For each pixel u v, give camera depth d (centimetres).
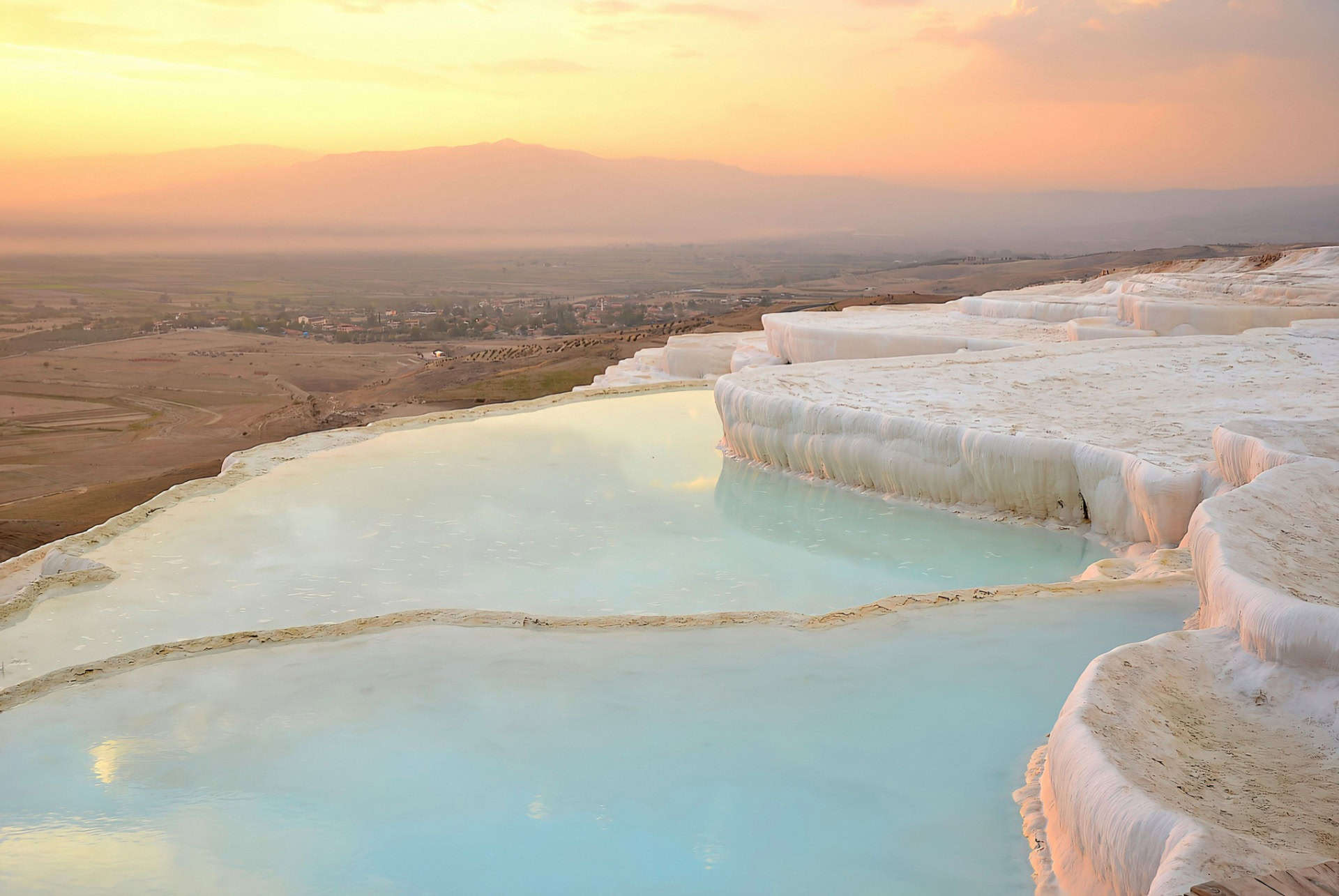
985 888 357
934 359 1542
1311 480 638
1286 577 498
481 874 377
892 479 1159
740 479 1292
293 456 1428
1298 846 299
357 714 520
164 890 370
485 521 1127
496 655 600
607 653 599
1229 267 2895
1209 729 401
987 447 1048
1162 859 295
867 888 361
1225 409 1123
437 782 445
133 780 455
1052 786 391
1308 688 414
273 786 447
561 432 1591
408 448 1484
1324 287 1872
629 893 363
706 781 439
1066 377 1355
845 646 597
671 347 2233
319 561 1001
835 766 447
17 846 401
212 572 973
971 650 580
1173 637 467
